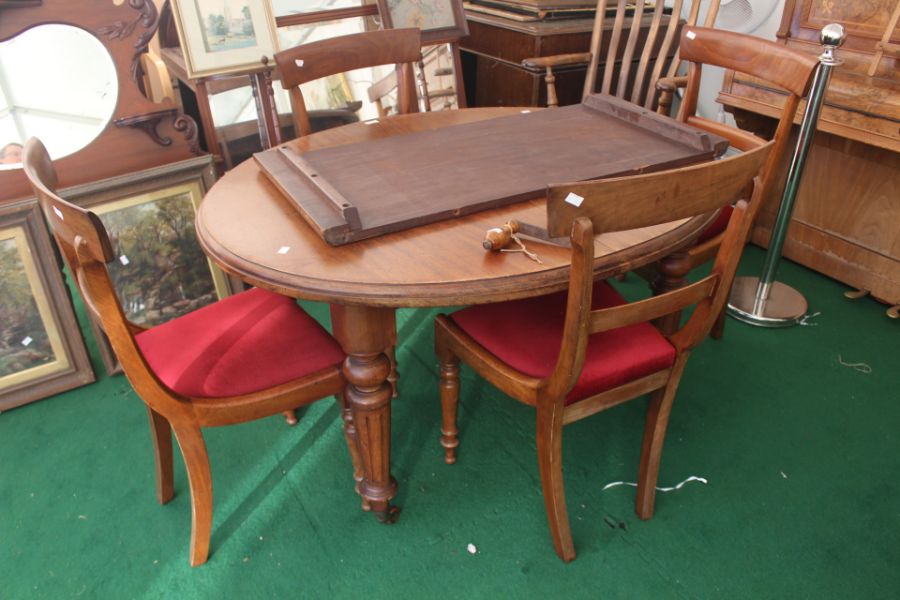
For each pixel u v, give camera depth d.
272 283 1.13
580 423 1.86
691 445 1.78
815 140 2.45
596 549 1.50
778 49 1.74
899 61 1.96
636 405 1.93
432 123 1.85
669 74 2.31
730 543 1.51
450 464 1.72
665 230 1.25
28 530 1.57
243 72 2.25
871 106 2.00
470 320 1.46
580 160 1.48
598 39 2.51
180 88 2.60
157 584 1.44
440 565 1.47
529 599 1.39
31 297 1.87
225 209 1.37
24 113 1.77
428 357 2.14
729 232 1.20
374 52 1.96
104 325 1.10
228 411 1.28
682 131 1.55
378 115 2.69
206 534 1.45
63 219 1.00
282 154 1.52
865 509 1.59
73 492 1.66
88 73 1.82
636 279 2.54
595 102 1.82
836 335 2.23
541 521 1.57
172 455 1.65
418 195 1.33
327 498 1.64
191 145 2.05
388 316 1.25
